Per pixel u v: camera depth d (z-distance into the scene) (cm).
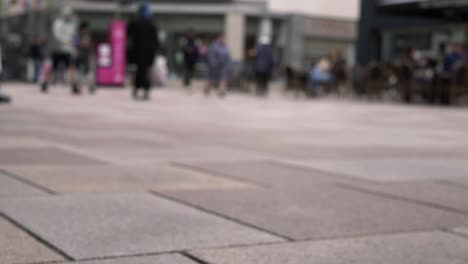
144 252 311
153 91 2323
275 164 623
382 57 3183
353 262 304
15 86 2255
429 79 2050
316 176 557
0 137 773
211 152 700
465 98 2016
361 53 3397
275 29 4100
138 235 341
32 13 3294
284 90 2678
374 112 1562
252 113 1370
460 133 1045
